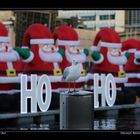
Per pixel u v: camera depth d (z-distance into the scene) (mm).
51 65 13602
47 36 13648
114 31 15586
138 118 13102
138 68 16906
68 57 14180
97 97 13734
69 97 7695
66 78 10336
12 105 12766
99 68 15172
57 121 12172
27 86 12977
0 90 12758
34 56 13398
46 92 12367
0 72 12758
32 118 11961
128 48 17047
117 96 14992
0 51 12734
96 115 13797
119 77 15195
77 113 7695
